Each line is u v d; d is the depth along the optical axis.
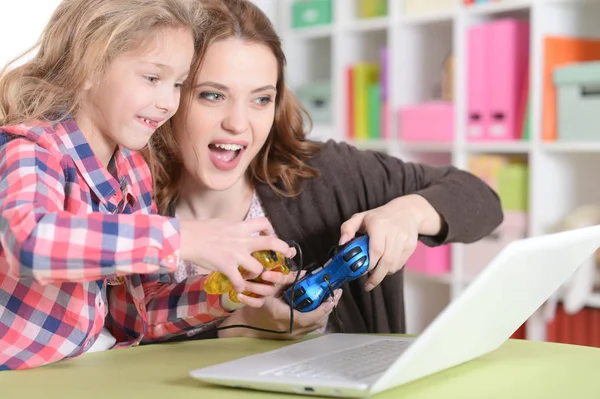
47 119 1.13
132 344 1.22
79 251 0.90
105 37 1.08
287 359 0.99
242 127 1.33
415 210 1.28
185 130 1.35
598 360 1.04
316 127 3.38
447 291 3.15
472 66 2.80
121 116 1.11
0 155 1.02
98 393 0.91
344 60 3.30
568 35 2.68
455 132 2.85
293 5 3.49
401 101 3.10
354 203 1.53
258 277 1.10
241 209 1.51
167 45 1.10
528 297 1.00
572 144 2.52
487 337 0.99
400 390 0.89
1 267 1.07
